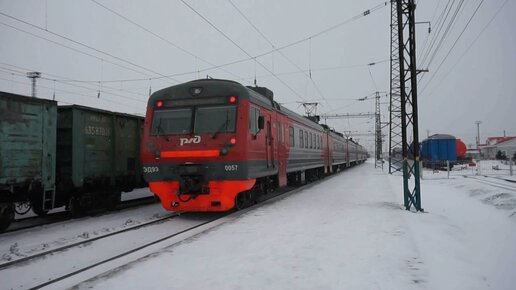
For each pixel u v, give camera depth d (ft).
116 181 43.50
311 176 74.33
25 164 31.91
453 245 25.09
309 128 66.85
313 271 18.24
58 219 37.29
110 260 20.97
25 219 37.63
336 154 106.32
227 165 33.53
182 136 34.76
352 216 33.01
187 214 37.83
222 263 19.53
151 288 16.21
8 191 31.27
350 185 67.10
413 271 18.29
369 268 18.69
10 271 20.08
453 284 17.42
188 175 34.01
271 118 43.29
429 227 29.91
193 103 35.65
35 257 22.38
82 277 18.33
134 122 46.83
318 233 26.17
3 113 30.17
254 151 36.17
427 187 67.41
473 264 21.35
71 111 37.14
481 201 52.16
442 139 135.13
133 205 47.34
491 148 295.48
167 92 36.70
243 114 34.45
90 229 31.19
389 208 38.52
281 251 21.63
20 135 31.55
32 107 32.68
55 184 37.04
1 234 29.53
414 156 39.24
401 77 45.52
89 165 38.68
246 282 16.85
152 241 26.43
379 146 183.42
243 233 26.30
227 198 33.81
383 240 24.18
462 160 163.63
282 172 47.93
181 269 18.63
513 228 34.27
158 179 34.94
